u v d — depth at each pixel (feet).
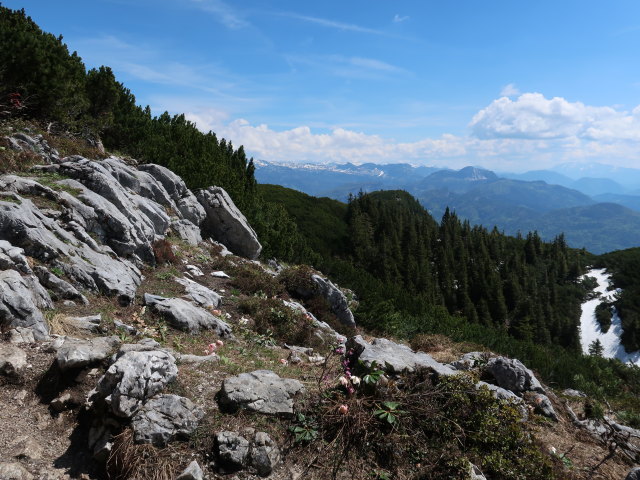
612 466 25.40
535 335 374.43
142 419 17.30
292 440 19.12
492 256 521.65
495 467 19.74
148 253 46.65
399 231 424.46
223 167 98.78
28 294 24.52
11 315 22.86
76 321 26.30
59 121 65.16
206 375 22.41
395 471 18.81
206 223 77.36
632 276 563.89
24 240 30.19
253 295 52.21
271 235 95.04
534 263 590.14
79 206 40.68
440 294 352.90
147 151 78.64
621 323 481.87
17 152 47.88
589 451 26.99
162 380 19.24
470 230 564.30
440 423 21.36
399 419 20.85
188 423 17.94
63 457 16.85
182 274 49.32
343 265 125.08
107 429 17.44
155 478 15.76
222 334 35.32
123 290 34.06
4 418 17.95
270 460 17.51
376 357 25.58
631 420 37.01
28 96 59.36
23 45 59.11
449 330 78.95
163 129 92.63
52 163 50.70
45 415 18.63
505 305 387.75
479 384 26.96
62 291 29.14
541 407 31.83
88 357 20.97
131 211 48.42
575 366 69.67
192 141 95.09
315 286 63.10
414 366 25.53
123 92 91.20
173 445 17.20
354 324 65.26
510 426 22.35
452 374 24.90
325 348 44.55
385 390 22.65
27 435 17.37
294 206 371.97
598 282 586.86
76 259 33.17
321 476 17.88
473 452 20.47
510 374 34.09
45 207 37.60
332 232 351.87
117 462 16.12
